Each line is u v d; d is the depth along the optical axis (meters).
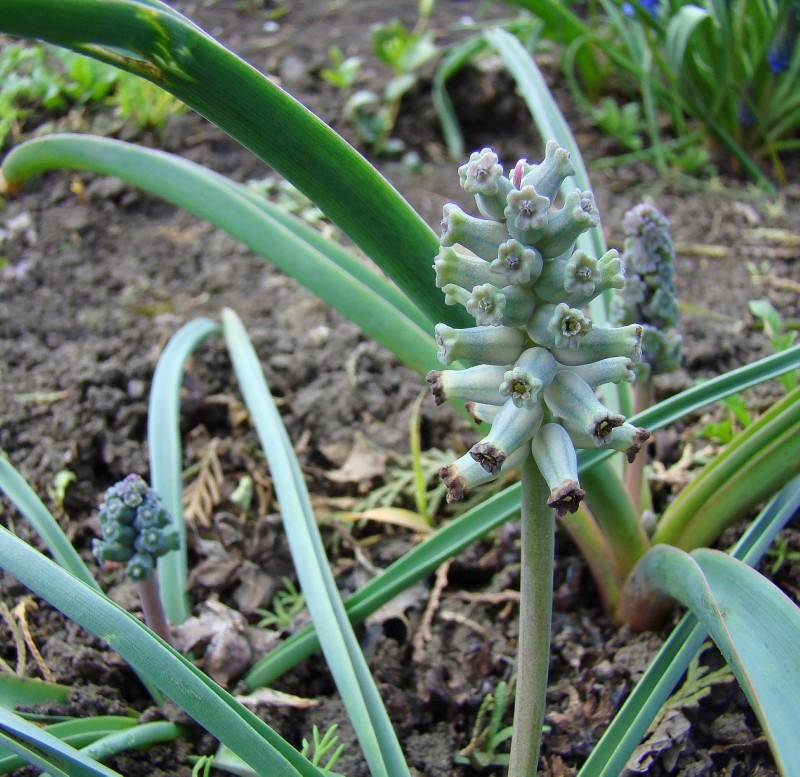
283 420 0.23
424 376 0.17
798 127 0.32
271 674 0.16
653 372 0.17
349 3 0.40
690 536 0.17
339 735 0.16
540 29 0.33
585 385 0.10
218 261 0.28
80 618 0.12
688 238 0.29
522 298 0.10
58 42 0.12
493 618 0.18
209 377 0.24
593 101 0.35
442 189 0.31
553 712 0.16
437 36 0.37
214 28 0.38
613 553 0.17
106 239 0.29
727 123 0.32
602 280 0.10
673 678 0.14
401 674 0.17
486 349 0.10
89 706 0.16
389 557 0.20
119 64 0.12
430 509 0.21
